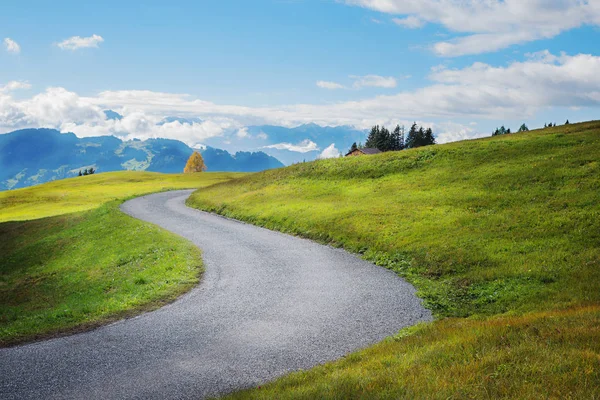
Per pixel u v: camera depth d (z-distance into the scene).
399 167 51.00
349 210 36.69
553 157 41.00
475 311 16.55
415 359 9.75
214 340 14.50
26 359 13.15
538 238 24.06
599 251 20.77
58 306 24.59
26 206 78.00
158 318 17.05
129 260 31.42
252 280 22.48
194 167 177.00
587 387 7.17
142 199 66.69
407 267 23.73
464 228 27.67
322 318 16.52
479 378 7.97
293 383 9.70
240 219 44.22
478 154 48.47
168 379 11.51
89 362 12.80
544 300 16.28
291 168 64.31
